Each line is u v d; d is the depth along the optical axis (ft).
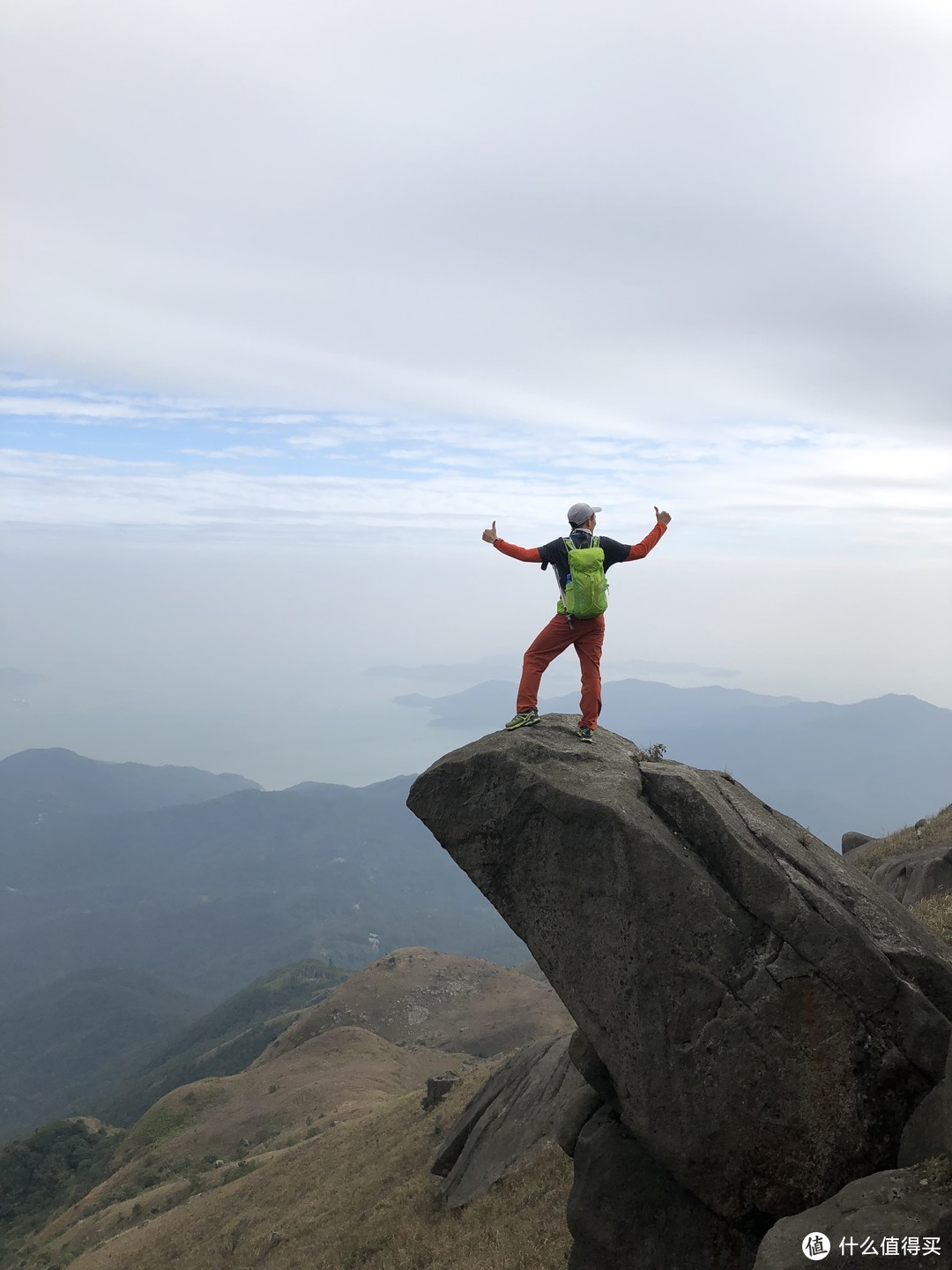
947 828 89.86
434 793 32.83
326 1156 108.58
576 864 29.71
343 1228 72.84
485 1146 63.72
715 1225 28.35
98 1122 293.23
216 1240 97.50
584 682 34.01
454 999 356.38
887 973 27.43
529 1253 44.01
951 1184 21.75
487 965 397.39
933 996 28.19
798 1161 27.04
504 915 31.53
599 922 29.17
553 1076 64.85
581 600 32.99
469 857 32.09
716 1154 27.50
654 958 28.14
